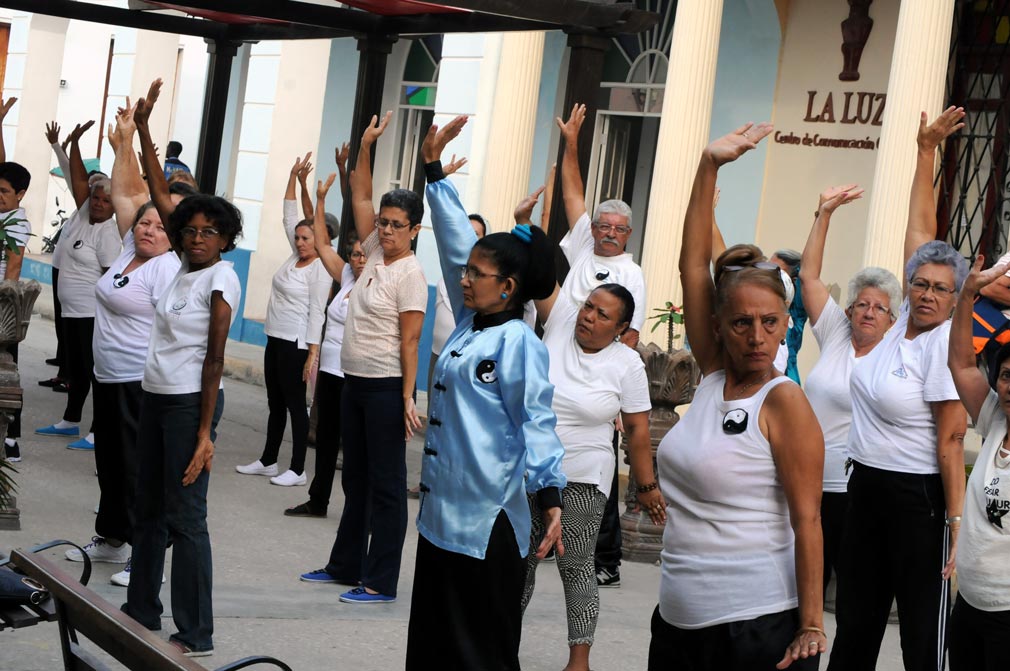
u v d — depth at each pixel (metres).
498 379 4.57
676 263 12.30
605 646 6.64
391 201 7.19
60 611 4.18
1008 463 4.25
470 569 4.57
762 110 14.14
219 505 9.05
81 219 10.44
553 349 6.20
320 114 18.20
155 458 5.84
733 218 14.26
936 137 6.09
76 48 25.55
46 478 9.06
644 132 16.05
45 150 23.58
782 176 13.98
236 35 12.77
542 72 16.16
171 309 5.78
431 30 10.30
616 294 6.07
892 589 5.56
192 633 5.72
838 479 6.38
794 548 3.84
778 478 3.82
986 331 5.10
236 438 11.90
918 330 5.52
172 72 21.69
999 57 12.88
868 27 13.40
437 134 5.18
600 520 6.09
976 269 4.69
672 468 3.97
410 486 10.35
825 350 6.51
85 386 10.52
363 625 6.54
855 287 6.41
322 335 10.00
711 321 4.07
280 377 10.09
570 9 8.17
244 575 7.32
